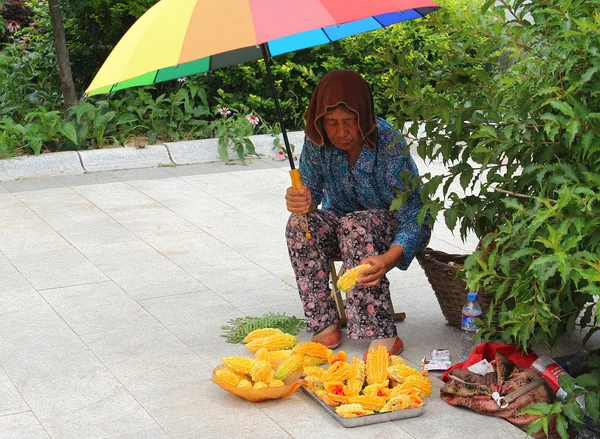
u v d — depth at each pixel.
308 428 3.79
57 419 3.91
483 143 4.02
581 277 3.50
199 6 3.74
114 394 4.14
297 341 4.71
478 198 4.36
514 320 3.67
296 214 4.59
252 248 6.44
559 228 3.29
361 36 9.83
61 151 8.95
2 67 9.99
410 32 9.77
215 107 9.71
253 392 3.99
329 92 4.32
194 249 6.42
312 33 4.84
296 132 9.65
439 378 4.26
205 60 4.67
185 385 4.23
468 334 4.41
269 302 5.36
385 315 4.51
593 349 4.49
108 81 3.75
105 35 10.16
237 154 9.28
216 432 3.77
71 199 7.74
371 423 3.81
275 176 8.61
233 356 4.23
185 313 5.18
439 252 4.96
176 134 9.38
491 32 4.16
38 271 5.94
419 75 4.39
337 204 4.84
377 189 4.65
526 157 4.03
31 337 4.84
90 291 5.56
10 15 12.00
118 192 7.98
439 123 4.32
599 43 3.52
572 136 3.31
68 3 9.19
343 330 4.90
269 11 3.64
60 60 9.27
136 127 9.45
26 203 7.61
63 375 4.36
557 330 4.48
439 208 4.31
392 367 4.07
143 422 3.87
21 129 8.70
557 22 3.69
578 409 3.42
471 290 3.78
